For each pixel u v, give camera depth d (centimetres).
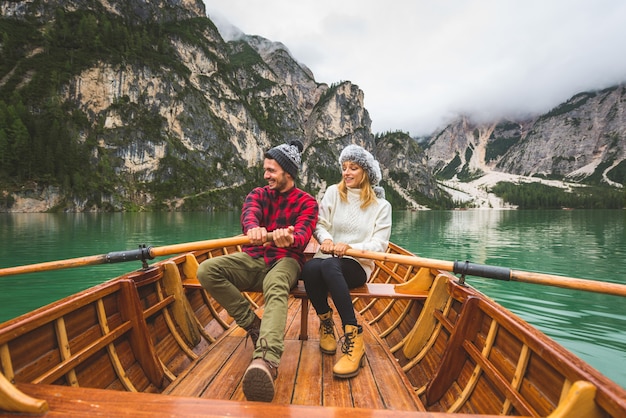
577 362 147
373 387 238
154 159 10869
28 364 178
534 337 177
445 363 245
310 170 17712
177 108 12088
